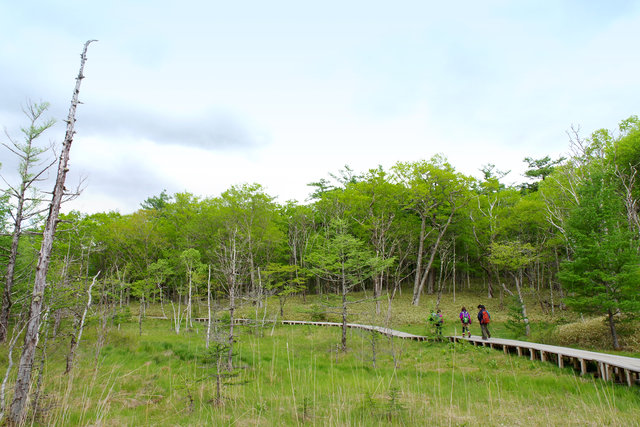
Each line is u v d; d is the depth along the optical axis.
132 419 7.90
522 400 9.47
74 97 8.27
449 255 39.94
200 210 36.72
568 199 23.31
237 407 8.99
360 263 19.19
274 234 30.98
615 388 9.95
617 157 21.75
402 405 8.65
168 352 15.36
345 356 16.16
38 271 7.43
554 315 26.58
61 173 7.94
